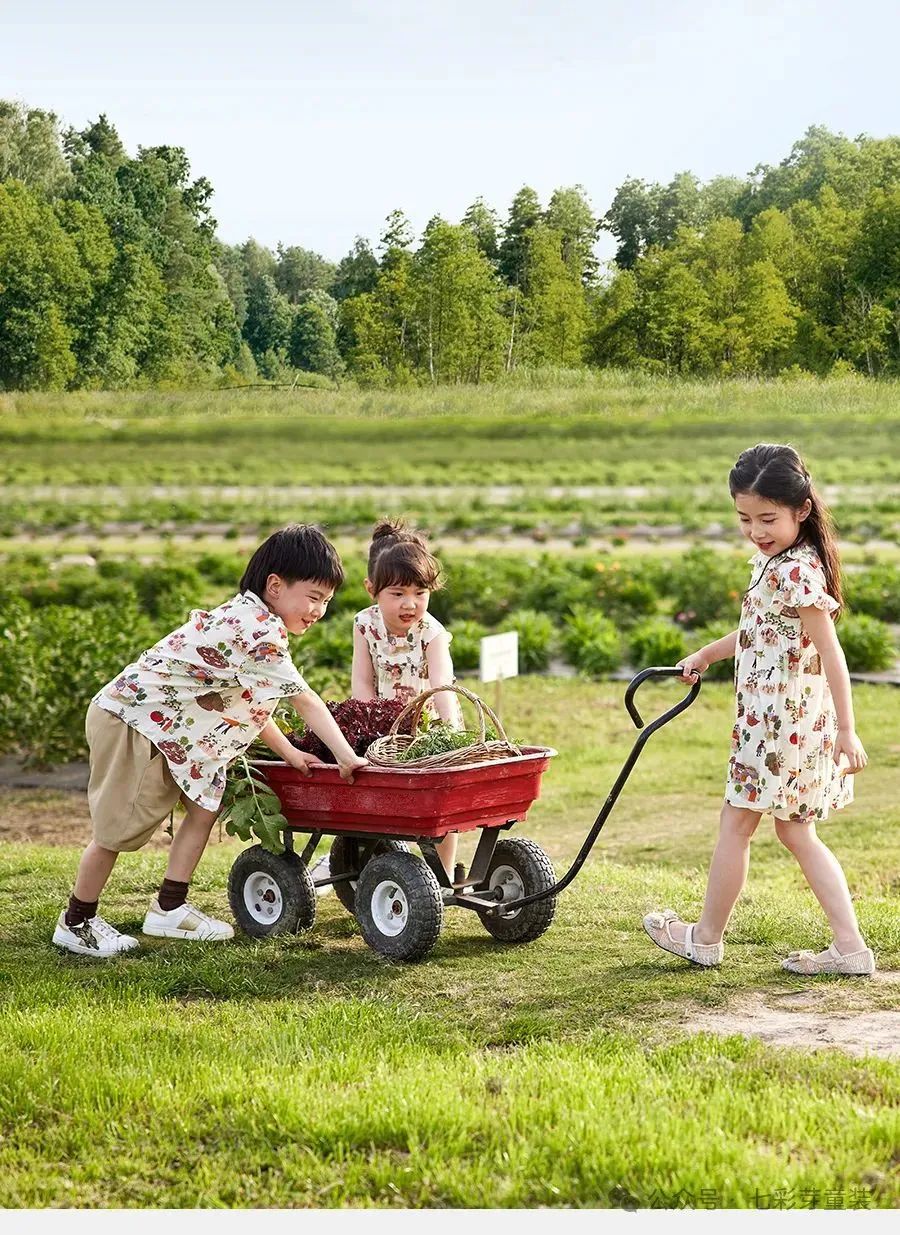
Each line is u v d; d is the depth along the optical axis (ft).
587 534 66.13
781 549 14.46
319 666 43.70
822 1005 13.79
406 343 76.54
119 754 15.96
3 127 84.79
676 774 33.09
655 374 72.18
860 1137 10.21
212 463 71.00
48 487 70.59
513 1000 14.20
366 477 70.85
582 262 76.84
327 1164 10.30
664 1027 13.19
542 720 39.75
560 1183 9.71
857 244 68.95
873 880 22.75
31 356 77.10
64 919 16.65
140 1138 10.85
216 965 15.52
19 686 34.83
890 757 34.27
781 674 14.30
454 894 16.38
